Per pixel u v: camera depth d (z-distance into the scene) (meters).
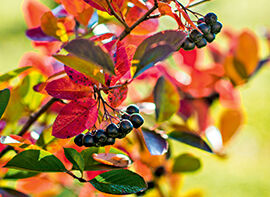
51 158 0.69
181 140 0.76
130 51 0.69
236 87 0.91
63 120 0.68
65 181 0.86
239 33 0.95
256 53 0.90
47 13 0.75
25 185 0.84
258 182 2.20
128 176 0.70
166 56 0.66
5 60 3.10
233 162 2.36
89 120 0.69
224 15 3.94
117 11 0.71
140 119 0.69
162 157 0.82
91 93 0.69
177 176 0.87
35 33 0.76
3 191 0.74
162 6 0.68
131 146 0.80
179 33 0.67
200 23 0.70
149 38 0.67
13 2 4.68
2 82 0.73
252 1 4.25
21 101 0.78
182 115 0.88
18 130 0.79
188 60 0.86
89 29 0.77
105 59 0.64
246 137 2.53
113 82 0.69
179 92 0.89
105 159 0.71
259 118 2.69
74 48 0.64
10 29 3.82
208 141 0.89
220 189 2.15
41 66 0.79
